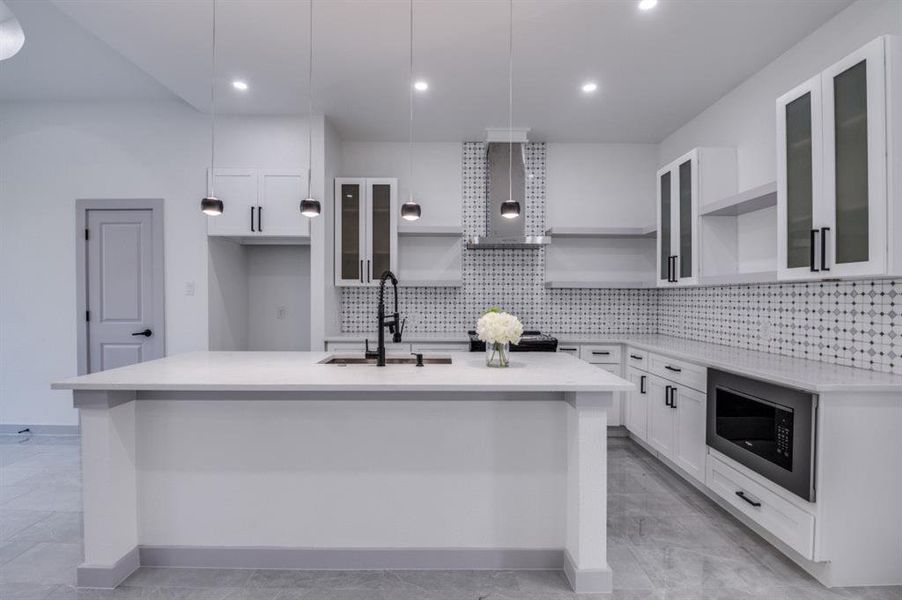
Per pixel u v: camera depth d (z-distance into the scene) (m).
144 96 3.98
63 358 4.14
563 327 4.74
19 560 2.22
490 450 2.22
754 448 2.37
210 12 2.59
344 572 2.17
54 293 4.13
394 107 3.88
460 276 4.69
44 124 4.09
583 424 1.98
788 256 2.37
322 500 2.23
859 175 1.97
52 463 3.51
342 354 2.87
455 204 4.71
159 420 2.22
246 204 3.99
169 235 4.03
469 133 4.49
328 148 4.16
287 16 2.63
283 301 4.69
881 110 1.86
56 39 3.15
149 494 2.22
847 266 2.02
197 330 4.02
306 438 2.22
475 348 4.05
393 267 4.33
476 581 2.09
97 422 2.02
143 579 2.10
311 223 4.02
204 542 2.22
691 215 3.43
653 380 3.57
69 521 2.61
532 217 4.75
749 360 2.73
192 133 4.03
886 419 2.00
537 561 2.20
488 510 2.22
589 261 4.75
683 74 3.32
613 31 2.79
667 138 4.58
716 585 2.04
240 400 2.21
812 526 2.01
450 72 3.29
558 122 4.23
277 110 3.93
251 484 2.22
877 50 1.87
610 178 4.77
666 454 3.35
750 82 3.35
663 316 4.64
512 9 2.57
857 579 2.01
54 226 4.12
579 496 1.99
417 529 2.22
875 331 2.31
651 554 2.29
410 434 2.22
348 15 2.62
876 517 2.00
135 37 2.84
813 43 2.79
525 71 3.28
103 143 4.07
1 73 3.60
